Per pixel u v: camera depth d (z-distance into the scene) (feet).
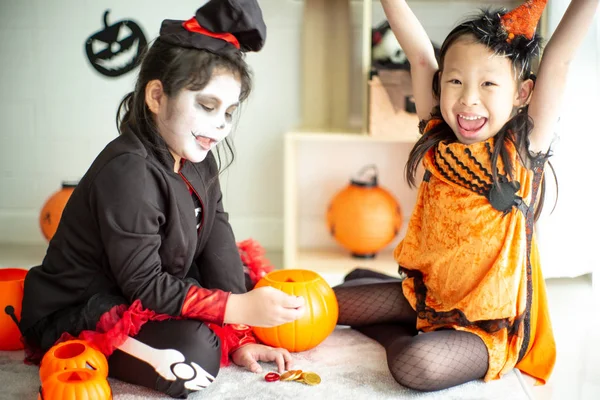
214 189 5.04
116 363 4.54
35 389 4.55
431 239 4.95
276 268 7.93
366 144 8.45
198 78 4.33
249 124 8.43
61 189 7.99
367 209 7.80
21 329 4.76
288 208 7.67
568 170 6.68
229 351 4.97
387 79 7.31
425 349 4.50
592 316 6.31
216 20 4.35
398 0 4.91
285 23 8.23
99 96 8.35
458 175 4.76
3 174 8.52
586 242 6.81
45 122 8.41
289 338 4.96
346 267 7.77
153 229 4.43
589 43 6.47
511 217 4.66
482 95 4.56
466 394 4.58
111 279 4.68
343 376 4.77
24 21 8.19
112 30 8.16
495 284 4.63
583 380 5.12
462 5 7.95
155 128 4.55
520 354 4.89
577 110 6.57
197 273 5.23
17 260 7.92
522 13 4.53
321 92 8.36
